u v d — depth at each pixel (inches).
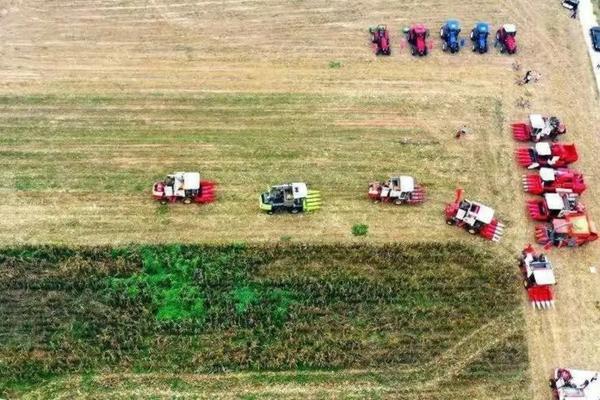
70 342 1632.6
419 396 1577.3
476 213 1831.9
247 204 1911.9
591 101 2203.5
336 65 2281.0
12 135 2047.2
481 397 1577.3
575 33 2418.8
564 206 1854.1
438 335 1674.5
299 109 2146.9
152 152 2017.7
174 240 1825.8
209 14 2432.3
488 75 2269.9
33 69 2228.1
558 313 1721.2
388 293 1733.5
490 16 2470.5
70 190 1924.2
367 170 2000.5
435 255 1815.9
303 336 1656.0
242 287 1740.9
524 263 1772.9
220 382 1589.6
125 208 1889.8
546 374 1617.9
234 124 2098.9
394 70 2272.4
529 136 2082.9
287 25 2407.7
